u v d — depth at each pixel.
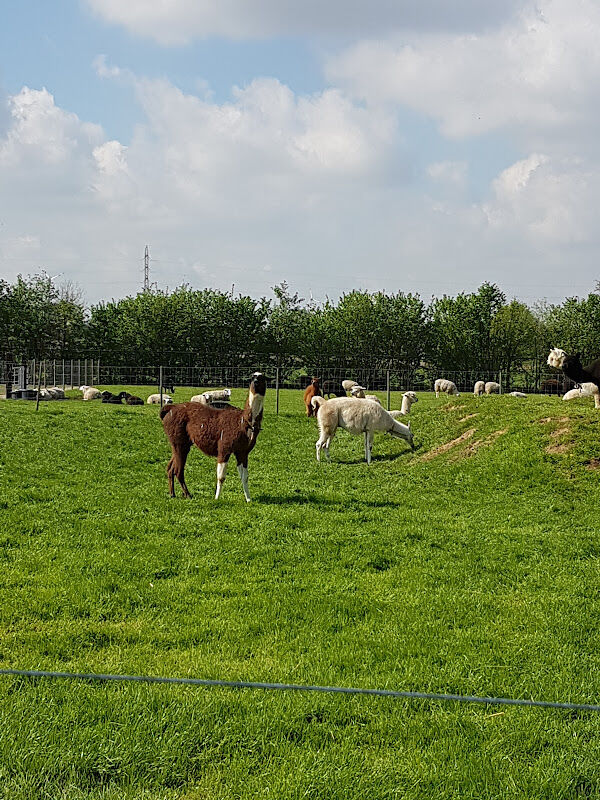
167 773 4.61
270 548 9.73
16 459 17.64
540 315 81.12
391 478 16.84
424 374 75.12
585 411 18.25
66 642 6.57
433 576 8.80
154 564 8.94
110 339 76.25
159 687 5.68
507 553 9.80
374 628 7.12
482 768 4.74
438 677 6.02
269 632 6.98
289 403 41.62
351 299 79.06
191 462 18.36
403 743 5.06
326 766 4.71
